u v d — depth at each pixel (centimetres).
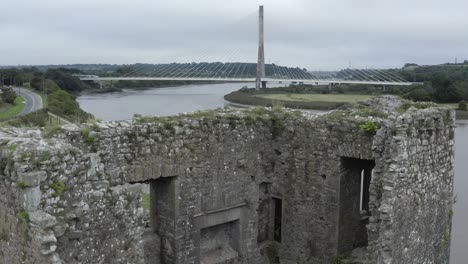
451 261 2716
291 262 1906
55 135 1320
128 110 5006
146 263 1641
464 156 4747
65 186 1030
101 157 1401
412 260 1566
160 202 1658
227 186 1758
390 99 1833
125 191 1141
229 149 1745
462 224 3303
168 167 1560
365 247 1873
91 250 1078
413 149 1512
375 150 1520
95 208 1082
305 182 1834
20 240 1012
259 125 1842
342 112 1769
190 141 1619
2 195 1059
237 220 1833
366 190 1983
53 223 980
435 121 1623
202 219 1694
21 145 1043
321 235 1809
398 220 1470
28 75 10725
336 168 1741
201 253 1761
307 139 1811
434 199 1656
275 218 1966
